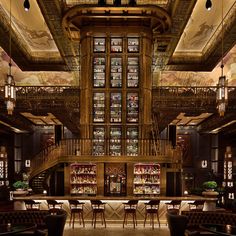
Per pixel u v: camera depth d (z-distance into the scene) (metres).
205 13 13.62
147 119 13.45
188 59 18.55
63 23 12.63
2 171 21.09
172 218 7.62
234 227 7.43
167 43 15.19
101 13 12.81
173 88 18.05
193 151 25.58
